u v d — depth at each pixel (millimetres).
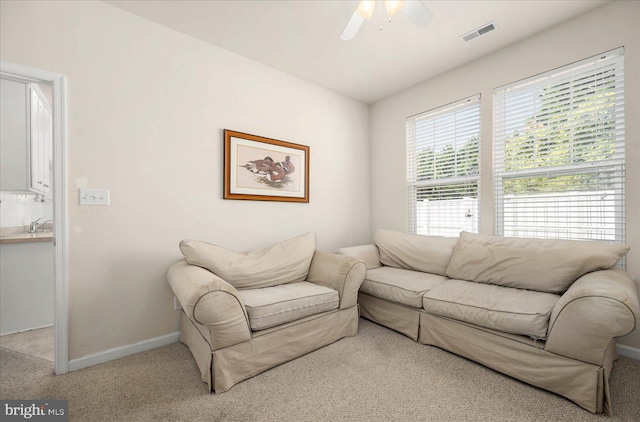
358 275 2266
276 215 2822
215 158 2418
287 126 2902
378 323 2516
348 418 1357
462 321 1889
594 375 1347
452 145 2914
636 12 1854
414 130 3279
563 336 1420
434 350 2021
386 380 1656
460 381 1639
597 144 2033
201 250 2029
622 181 1929
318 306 2031
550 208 2273
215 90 2418
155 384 1636
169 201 2184
